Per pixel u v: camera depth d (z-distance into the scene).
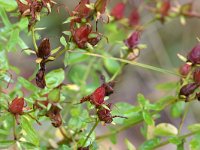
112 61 0.45
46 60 0.34
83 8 0.34
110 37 0.45
